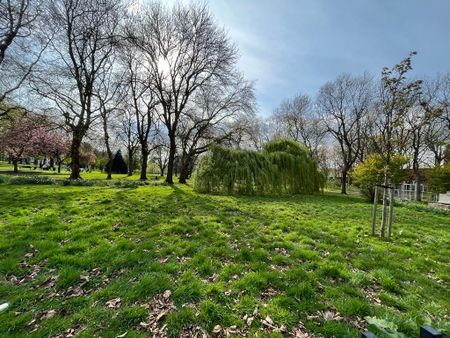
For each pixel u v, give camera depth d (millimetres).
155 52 17391
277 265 3654
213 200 9734
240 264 3607
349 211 9148
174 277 3186
